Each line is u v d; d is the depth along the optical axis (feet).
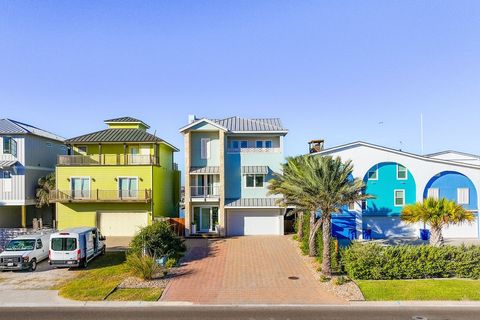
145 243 76.38
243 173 115.75
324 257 65.98
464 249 65.77
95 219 114.52
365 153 110.83
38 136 122.83
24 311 49.96
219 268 72.59
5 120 122.72
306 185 66.13
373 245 68.44
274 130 116.37
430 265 63.41
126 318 46.91
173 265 74.23
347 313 48.65
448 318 46.83
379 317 47.16
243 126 120.67
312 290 58.65
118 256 84.94
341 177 66.44
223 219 112.16
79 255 71.51
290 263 76.74
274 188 92.94
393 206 110.42
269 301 53.62
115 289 58.95
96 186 114.32
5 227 118.32
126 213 115.34
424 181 110.01
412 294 55.47
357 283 60.75
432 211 81.46
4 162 114.83
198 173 113.50
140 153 120.26
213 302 53.21
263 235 114.93
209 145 116.88
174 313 48.75
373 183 110.73
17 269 70.74
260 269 71.77
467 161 142.41
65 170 114.32
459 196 110.32
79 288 59.72
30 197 118.52
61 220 114.32
